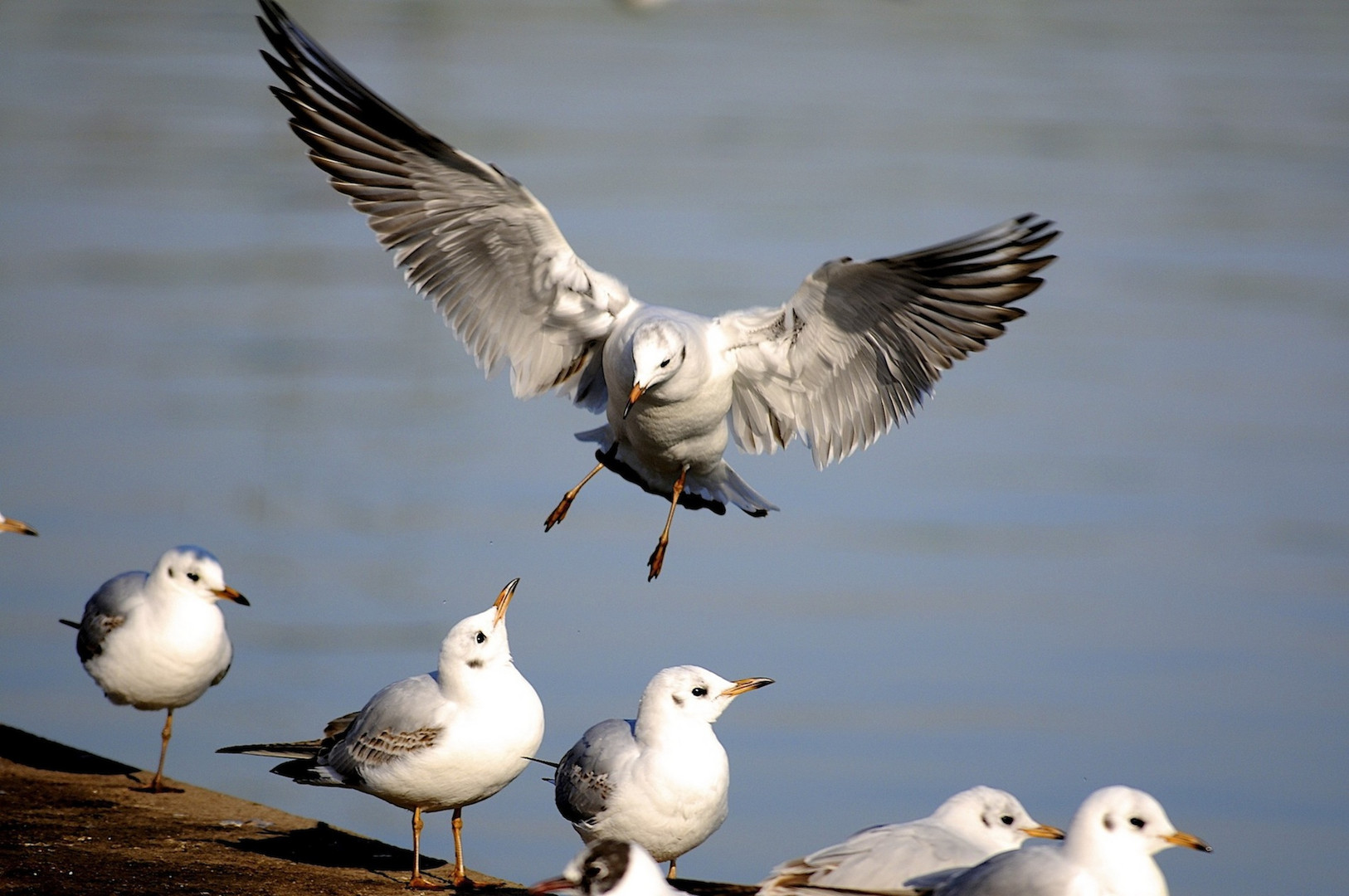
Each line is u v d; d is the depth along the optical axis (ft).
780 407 45.88
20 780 46.93
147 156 164.35
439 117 191.93
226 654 47.98
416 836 39.86
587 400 47.62
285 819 45.09
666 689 37.47
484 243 44.11
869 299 41.75
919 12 274.77
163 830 42.83
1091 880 29.17
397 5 265.54
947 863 31.76
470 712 38.60
